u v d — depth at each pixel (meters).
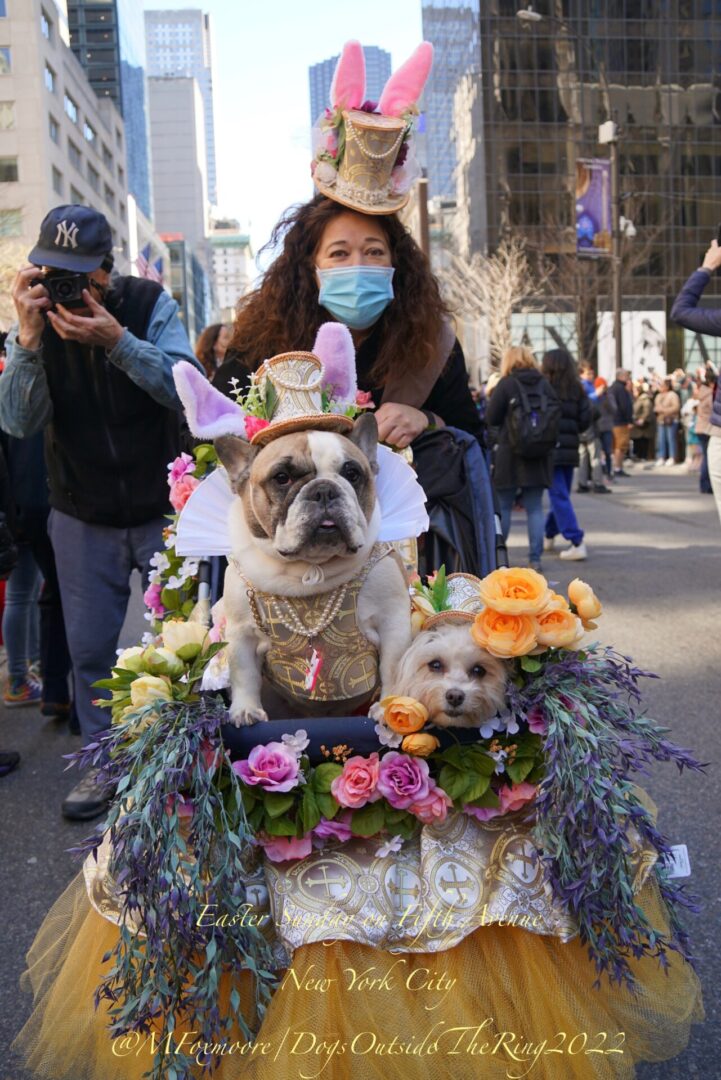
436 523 2.84
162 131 197.75
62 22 70.25
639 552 10.15
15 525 4.82
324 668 2.10
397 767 2.02
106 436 3.86
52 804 4.33
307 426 2.05
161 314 3.91
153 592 2.77
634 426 24.20
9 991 2.88
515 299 46.66
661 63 55.06
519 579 2.05
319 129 2.92
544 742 2.00
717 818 3.83
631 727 2.10
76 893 2.36
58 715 5.43
